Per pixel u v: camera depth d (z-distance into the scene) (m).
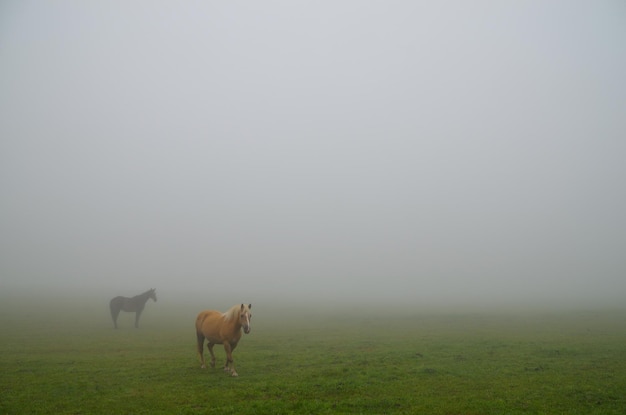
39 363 16.78
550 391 13.06
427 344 22.00
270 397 12.30
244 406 11.42
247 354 18.98
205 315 16.08
